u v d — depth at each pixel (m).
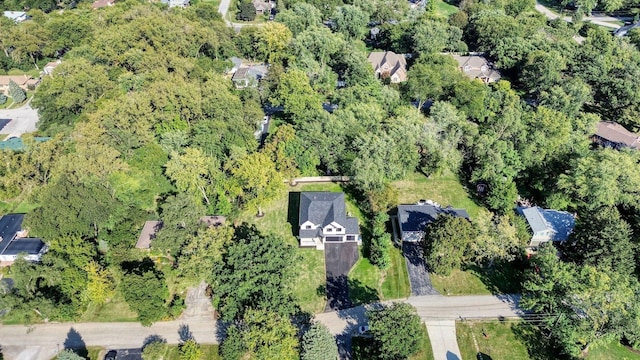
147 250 72.06
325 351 54.53
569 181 78.88
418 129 86.50
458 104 101.38
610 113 112.88
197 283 65.75
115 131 78.06
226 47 129.75
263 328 54.34
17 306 58.22
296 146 84.69
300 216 76.62
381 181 81.06
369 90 100.94
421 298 67.69
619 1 173.50
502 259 72.00
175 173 73.69
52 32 130.88
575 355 58.38
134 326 63.25
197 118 90.38
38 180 76.06
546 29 141.12
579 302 58.00
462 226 65.56
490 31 138.62
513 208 82.12
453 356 60.03
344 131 86.69
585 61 119.19
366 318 64.56
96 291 62.69
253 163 76.38
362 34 150.50
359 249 75.19
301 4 147.25
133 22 118.44
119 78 100.44
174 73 102.88
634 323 55.59
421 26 135.12
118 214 72.50
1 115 110.94
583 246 67.62
